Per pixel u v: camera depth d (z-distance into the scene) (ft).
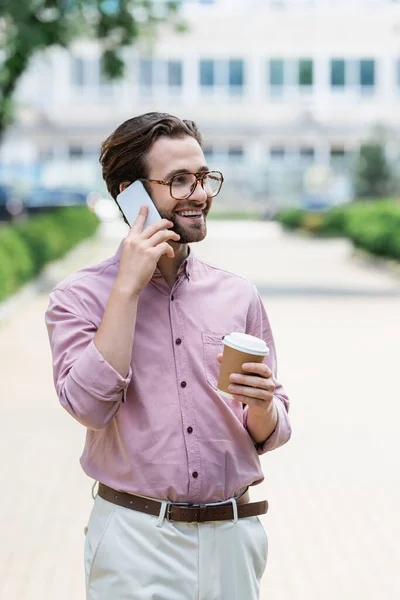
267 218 159.53
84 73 184.96
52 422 29.45
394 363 39.55
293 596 17.12
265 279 73.46
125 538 9.68
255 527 10.14
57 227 86.63
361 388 34.68
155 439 9.61
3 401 32.24
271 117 188.03
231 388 9.33
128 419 9.66
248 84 187.62
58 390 9.53
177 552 9.61
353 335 46.78
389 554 19.07
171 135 9.73
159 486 9.57
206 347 9.87
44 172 169.89
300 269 82.23
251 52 187.01
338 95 187.83
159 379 9.71
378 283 72.02
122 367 9.21
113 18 67.72
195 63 186.50
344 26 185.98
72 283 9.96
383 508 21.76
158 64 185.98
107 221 139.03
